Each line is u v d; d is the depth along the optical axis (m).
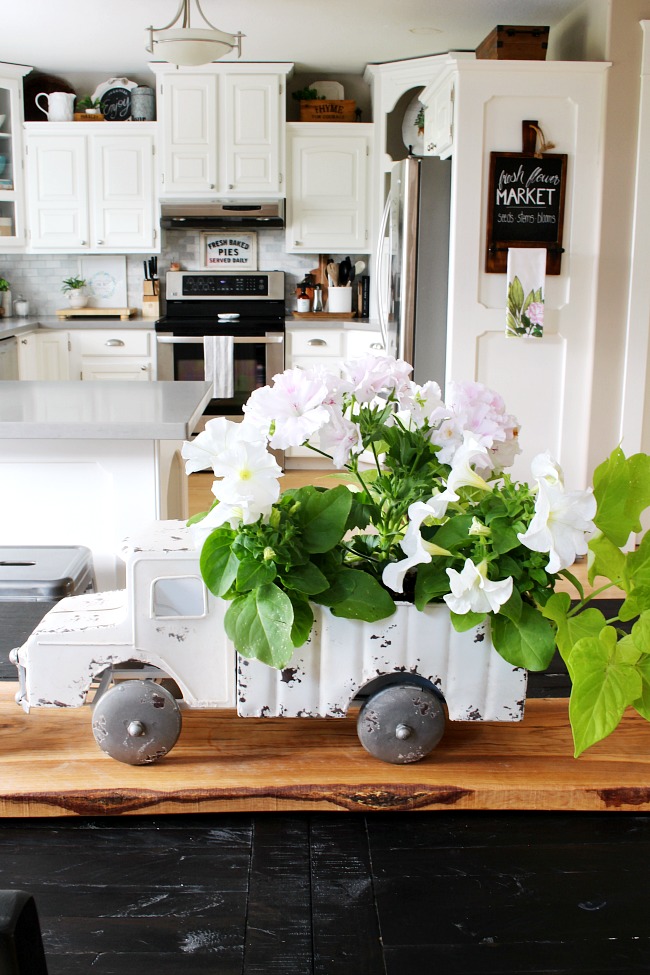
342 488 1.13
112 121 5.92
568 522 1.02
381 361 1.11
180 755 1.21
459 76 3.89
